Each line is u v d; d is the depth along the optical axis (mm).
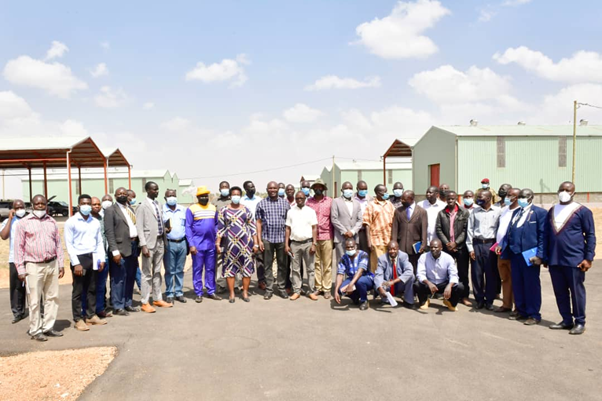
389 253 7023
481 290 7039
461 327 5973
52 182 43219
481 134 26844
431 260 6973
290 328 5930
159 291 7234
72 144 24000
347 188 7715
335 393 3971
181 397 3924
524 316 6418
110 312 6695
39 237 5508
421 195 31719
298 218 7602
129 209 7195
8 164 31828
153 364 4691
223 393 3994
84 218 6051
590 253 5586
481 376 4320
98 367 4625
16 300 6441
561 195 5812
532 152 27297
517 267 6336
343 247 7809
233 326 6051
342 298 7785
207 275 7766
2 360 4875
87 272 6156
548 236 5965
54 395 3979
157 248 7094
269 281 7781
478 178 26859
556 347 5148
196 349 5145
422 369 4500
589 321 6195
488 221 6887
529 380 4219
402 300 7602
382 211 7883
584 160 27766
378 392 3984
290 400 3842
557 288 5867
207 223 7613
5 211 23312
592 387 4059
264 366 4609
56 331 5859
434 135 29516
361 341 5387
